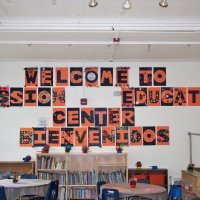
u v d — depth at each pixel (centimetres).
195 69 870
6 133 859
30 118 862
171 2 529
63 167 834
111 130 862
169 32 632
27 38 681
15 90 865
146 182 729
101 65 871
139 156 859
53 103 866
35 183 636
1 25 602
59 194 819
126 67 870
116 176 830
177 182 798
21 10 563
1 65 867
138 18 598
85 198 830
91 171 845
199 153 861
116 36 664
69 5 541
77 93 868
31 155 855
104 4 537
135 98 868
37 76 867
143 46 734
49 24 604
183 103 870
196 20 602
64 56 830
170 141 862
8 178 723
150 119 866
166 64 871
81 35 659
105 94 868
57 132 860
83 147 837
